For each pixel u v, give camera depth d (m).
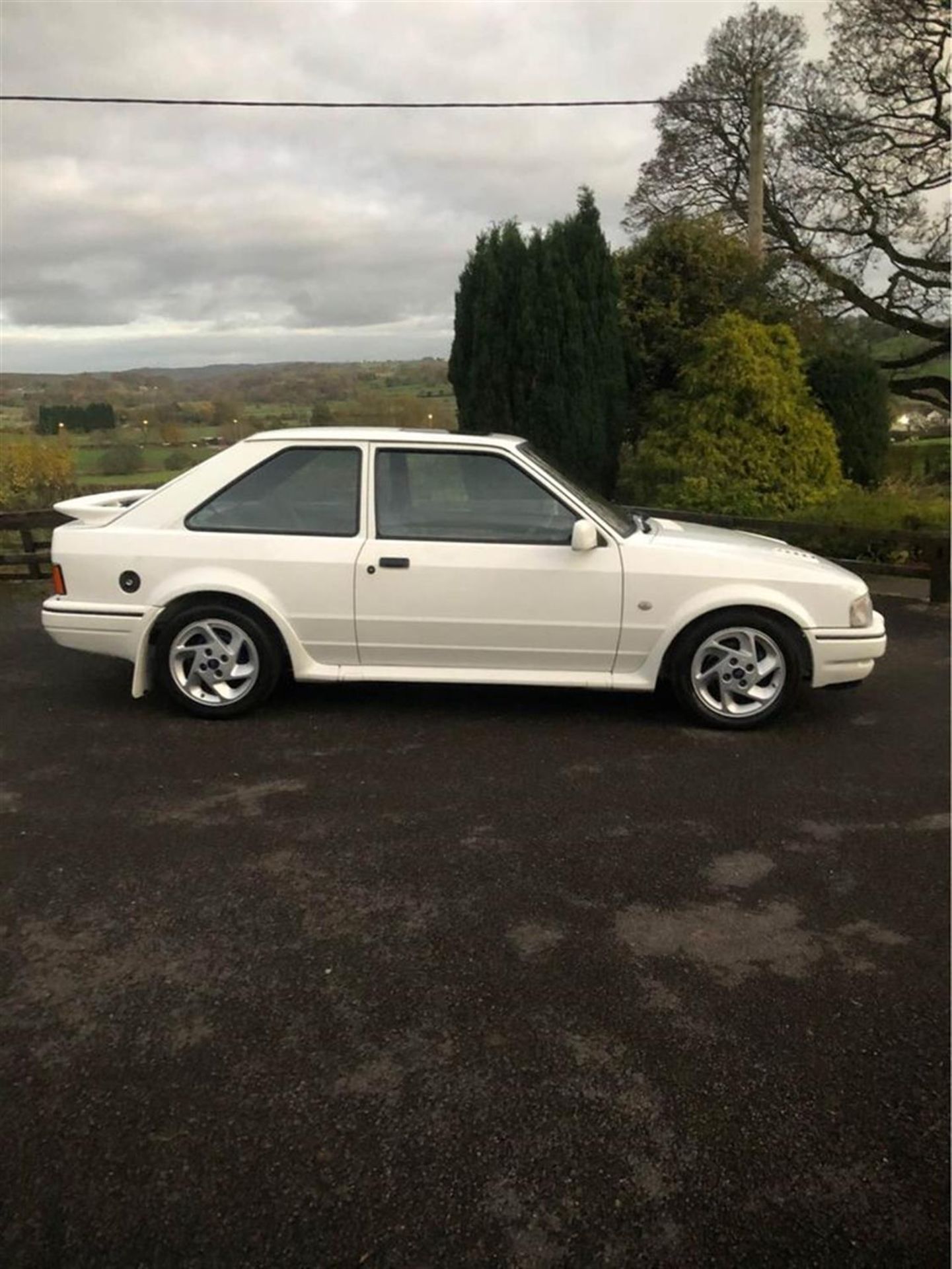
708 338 11.95
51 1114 2.28
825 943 3.04
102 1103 2.31
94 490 10.78
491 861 3.58
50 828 3.84
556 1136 2.22
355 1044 2.54
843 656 4.95
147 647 5.09
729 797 4.18
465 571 4.91
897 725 5.16
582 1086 2.39
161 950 2.98
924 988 2.80
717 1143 2.21
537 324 11.54
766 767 4.53
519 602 4.93
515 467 5.02
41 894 3.32
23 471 10.76
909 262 19.08
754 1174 2.12
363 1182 2.09
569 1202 2.04
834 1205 2.04
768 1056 2.50
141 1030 2.59
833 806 4.09
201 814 3.97
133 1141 2.20
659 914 3.21
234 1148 2.18
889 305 20.00
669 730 5.03
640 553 4.91
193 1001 2.72
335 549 4.95
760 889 3.38
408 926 3.13
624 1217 2.01
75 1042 2.54
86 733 4.95
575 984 2.81
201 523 5.05
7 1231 1.96
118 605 5.02
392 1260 1.91
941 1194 2.07
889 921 3.18
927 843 3.74
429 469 5.04
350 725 5.07
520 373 11.72
